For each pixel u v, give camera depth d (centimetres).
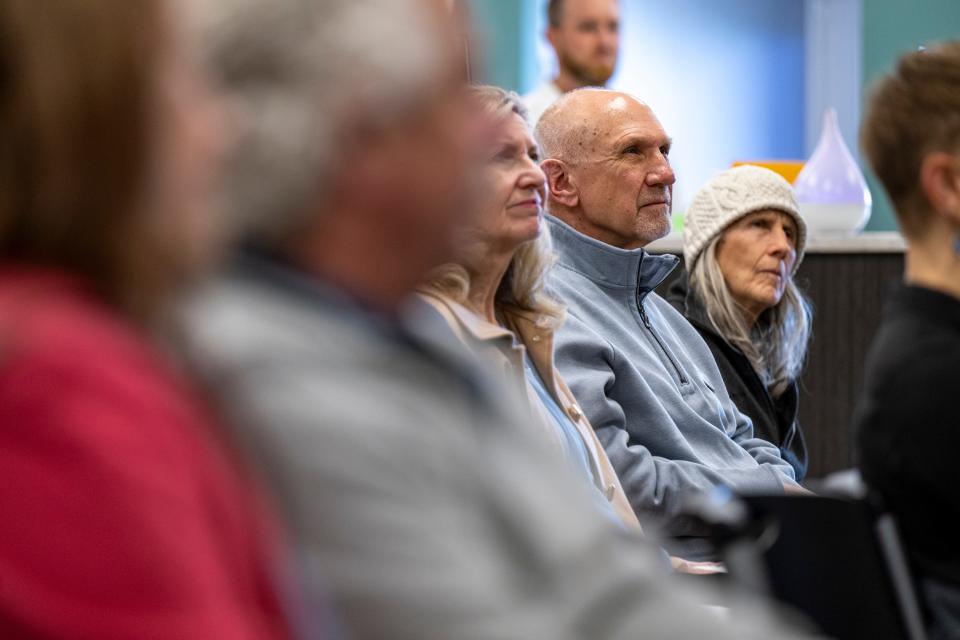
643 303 616
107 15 154
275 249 190
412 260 195
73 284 157
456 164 195
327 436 167
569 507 188
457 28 196
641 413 563
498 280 479
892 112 343
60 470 142
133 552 143
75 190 155
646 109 615
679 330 646
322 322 179
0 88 153
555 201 616
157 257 163
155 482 146
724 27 1525
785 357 699
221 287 179
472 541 174
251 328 174
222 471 158
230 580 154
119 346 153
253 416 167
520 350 447
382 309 194
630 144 604
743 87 1530
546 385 495
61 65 152
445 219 196
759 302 675
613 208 604
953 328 328
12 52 151
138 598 143
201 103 173
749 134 1534
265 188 185
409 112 189
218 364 170
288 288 183
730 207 669
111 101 154
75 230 157
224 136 183
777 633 202
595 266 595
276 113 184
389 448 169
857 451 346
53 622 141
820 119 1540
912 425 324
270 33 184
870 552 314
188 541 147
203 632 145
